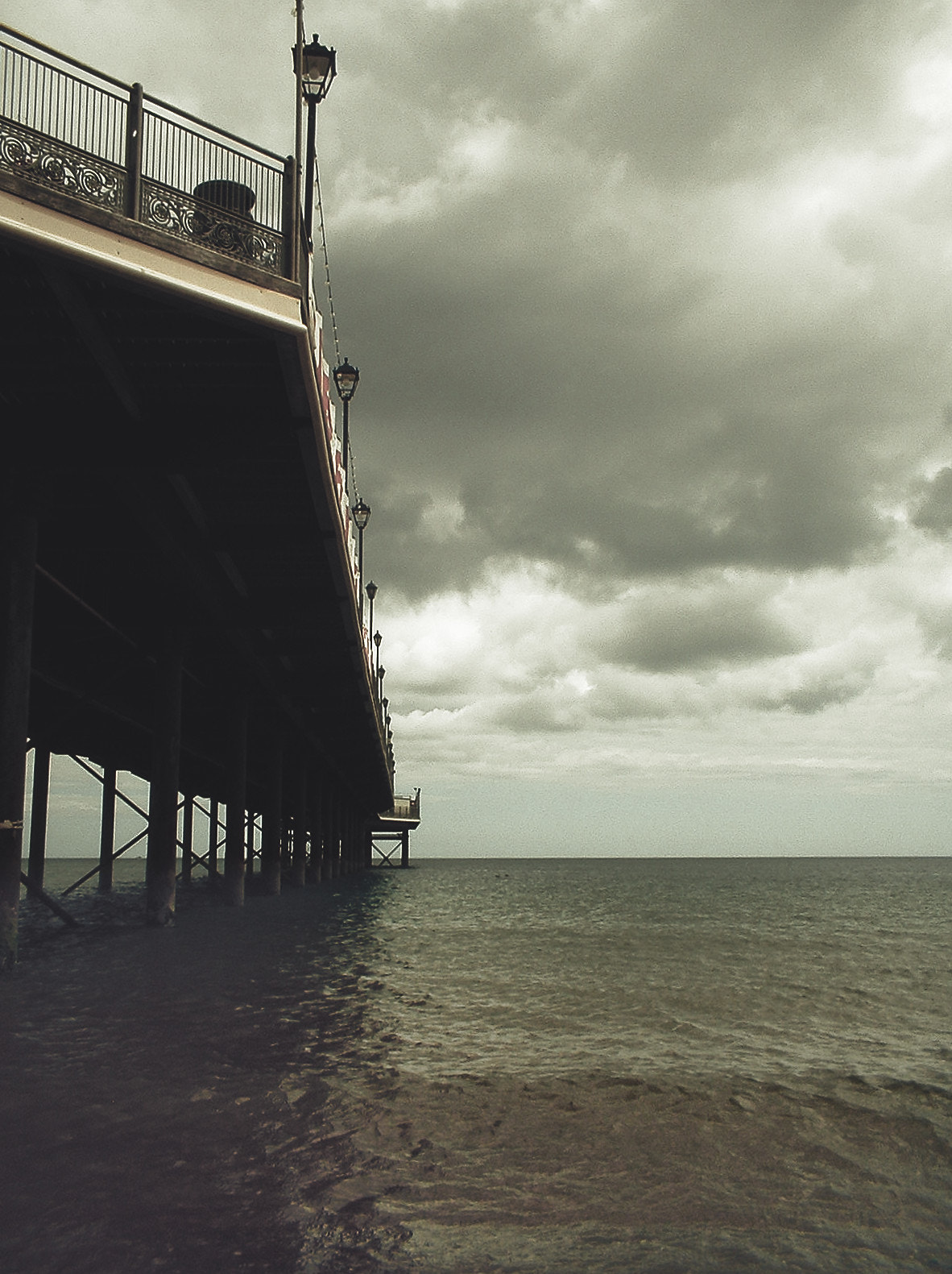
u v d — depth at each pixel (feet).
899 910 168.76
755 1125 26.25
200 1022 38.04
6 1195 18.47
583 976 62.28
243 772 111.34
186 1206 18.19
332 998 46.80
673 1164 22.40
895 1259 16.96
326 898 155.84
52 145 34.99
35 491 49.14
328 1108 25.89
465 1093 28.55
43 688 99.86
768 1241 17.71
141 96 37.73
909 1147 24.27
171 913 84.02
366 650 107.96
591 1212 18.99
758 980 62.95
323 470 53.16
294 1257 16.06
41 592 69.87
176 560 65.57
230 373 45.83
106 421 48.39
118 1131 22.88
